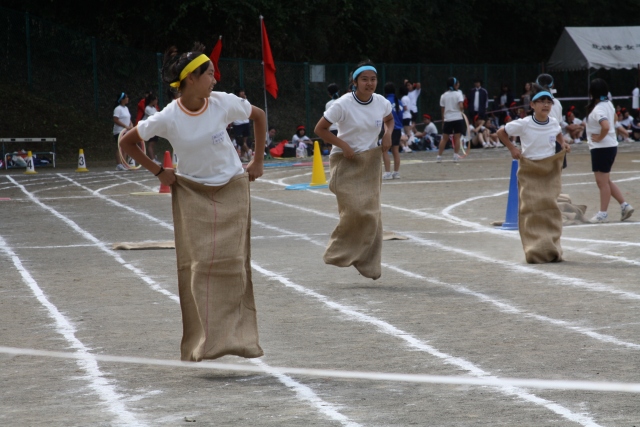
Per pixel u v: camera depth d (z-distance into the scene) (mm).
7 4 44656
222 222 6832
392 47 53688
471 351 7258
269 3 45531
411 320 8508
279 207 18906
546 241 11602
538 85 17219
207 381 6570
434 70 48219
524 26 59312
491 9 58438
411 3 53844
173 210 7004
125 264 12070
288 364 6996
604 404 5746
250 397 6117
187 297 6949
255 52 46906
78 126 39469
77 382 6582
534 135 11672
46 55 40438
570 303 9094
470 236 14336
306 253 12852
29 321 8734
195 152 6844
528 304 9109
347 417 5598
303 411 5742
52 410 5871
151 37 45531
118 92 41188
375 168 10508
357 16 50938
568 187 21453
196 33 45469
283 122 42938
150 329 8320
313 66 44094
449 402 5883
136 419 5641
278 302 9500
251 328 6930
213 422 5547
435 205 18719
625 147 39625
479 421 5449
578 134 42531
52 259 12570
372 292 9977
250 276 6988
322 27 49094
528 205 11672
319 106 44344
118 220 17125
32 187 25406
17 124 38156
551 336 7719
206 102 6875
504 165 29719
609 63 48375
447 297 9594
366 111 10453
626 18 62500
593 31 49094
